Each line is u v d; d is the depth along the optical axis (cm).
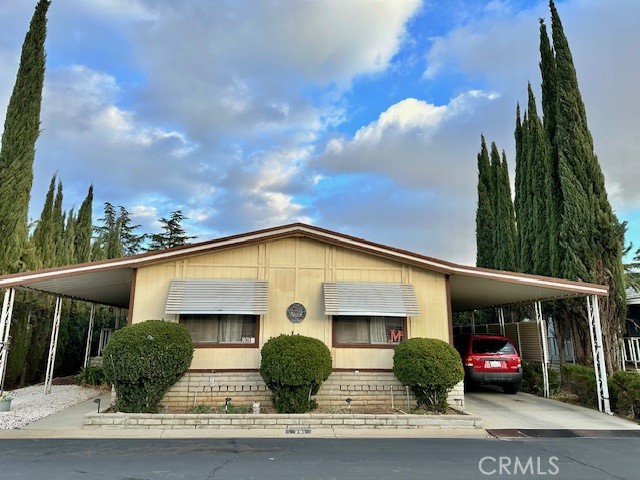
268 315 979
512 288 1112
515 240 2025
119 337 830
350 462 587
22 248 1307
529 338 1339
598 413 970
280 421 802
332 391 951
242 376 939
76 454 617
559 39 1437
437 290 1023
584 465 585
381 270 1025
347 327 992
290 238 1026
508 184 2097
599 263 1284
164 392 866
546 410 1005
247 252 1010
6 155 1316
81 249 2019
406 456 621
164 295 965
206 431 772
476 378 1177
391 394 959
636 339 1605
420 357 878
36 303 1356
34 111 1384
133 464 566
